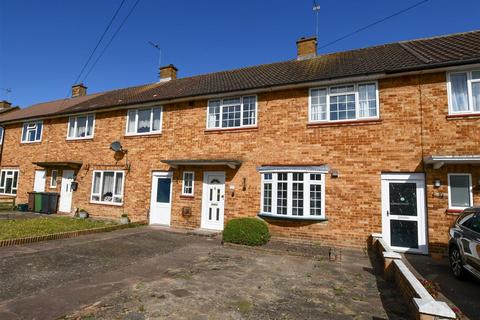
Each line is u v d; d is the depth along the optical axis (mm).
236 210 11500
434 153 9047
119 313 4371
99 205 14680
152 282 5809
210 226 12062
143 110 14484
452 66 8969
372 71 9758
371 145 9812
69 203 15898
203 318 4320
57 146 16844
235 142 11945
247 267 7094
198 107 13031
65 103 21188
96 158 15281
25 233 9469
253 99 11961
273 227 10711
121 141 14648
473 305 5141
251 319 4359
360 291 5680
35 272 6141
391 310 4816
